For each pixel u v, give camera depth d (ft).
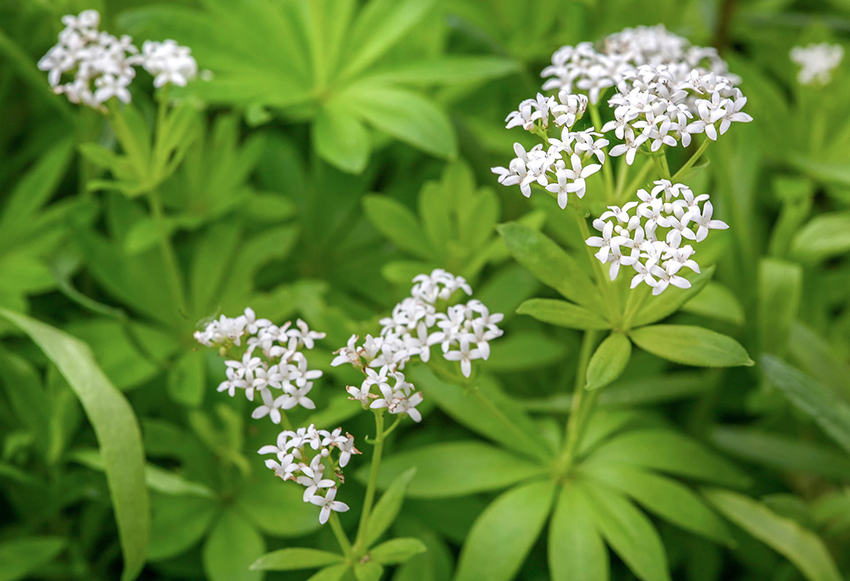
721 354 1.11
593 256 1.12
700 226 1.07
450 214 1.39
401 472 1.22
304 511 1.24
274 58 1.42
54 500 1.27
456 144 1.38
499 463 1.23
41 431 1.26
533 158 1.09
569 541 1.19
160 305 1.37
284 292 1.33
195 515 1.25
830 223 1.36
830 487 1.35
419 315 1.11
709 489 1.27
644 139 1.08
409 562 1.23
